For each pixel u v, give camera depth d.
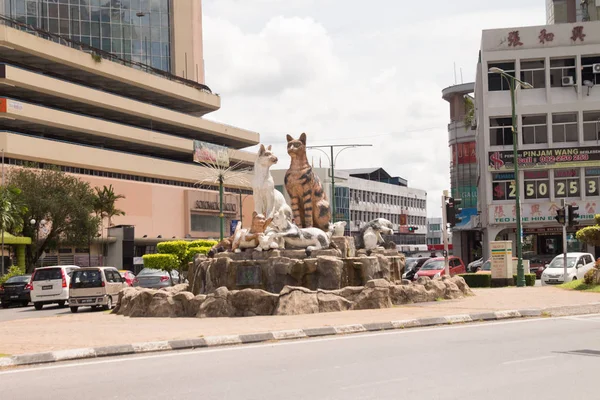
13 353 11.91
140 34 97.56
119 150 86.25
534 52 53.72
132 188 81.00
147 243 84.62
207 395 8.52
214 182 93.94
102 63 80.69
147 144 85.62
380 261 21.91
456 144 91.88
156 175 85.12
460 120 92.88
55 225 64.44
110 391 8.90
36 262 64.50
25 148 68.06
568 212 33.78
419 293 21.20
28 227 62.16
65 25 91.69
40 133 76.06
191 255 50.69
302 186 22.92
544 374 9.59
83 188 66.69
